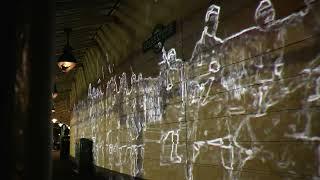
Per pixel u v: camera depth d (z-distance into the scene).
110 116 13.08
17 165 3.47
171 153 7.74
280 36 4.74
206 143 6.41
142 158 9.51
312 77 4.24
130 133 10.62
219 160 6.01
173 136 7.66
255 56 5.22
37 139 3.97
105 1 10.34
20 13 3.53
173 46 7.76
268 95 4.95
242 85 5.50
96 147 15.42
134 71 10.30
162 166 8.20
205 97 6.49
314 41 4.22
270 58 4.92
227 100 5.86
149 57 9.12
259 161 5.07
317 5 4.19
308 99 4.29
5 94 3.36
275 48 4.83
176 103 7.57
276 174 4.74
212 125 6.25
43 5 4.00
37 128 3.97
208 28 6.44
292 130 4.50
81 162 14.75
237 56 5.63
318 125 4.14
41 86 3.99
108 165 13.20
